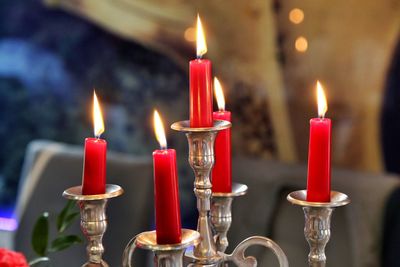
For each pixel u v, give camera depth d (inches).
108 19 117.5
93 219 51.7
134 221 83.3
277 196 85.5
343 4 96.1
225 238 54.5
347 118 97.7
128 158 86.7
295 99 101.1
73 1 120.8
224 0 105.0
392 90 94.1
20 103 127.3
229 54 105.7
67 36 122.0
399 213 79.6
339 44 97.0
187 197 110.2
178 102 112.1
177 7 109.8
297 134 101.5
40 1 123.7
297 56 100.2
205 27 107.0
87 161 51.7
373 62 95.0
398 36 92.8
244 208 87.0
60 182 91.8
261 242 51.9
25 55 126.3
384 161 95.7
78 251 86.7
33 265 58.5
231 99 106.3
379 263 80.1
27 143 128.0
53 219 87.7
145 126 116.0
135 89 116.1
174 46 111.1
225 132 53.9
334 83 98.0
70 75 122.8
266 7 101.8
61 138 125.1
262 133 104.6
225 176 54.1
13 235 94.2
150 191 84.7
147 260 83.0
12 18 126.3
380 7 93.7
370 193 80.7
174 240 48.8
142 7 113.4
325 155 50.4
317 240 50.6
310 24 98.7
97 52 119.4
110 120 119.0
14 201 129.5
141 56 114.9
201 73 49.6
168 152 48.7
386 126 95.1
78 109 122.9
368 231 80.4
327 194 50.6
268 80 103.0
